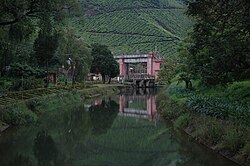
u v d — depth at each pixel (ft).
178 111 100.63
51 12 83.61
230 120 68.59
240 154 55.62
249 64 60.08
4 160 63.67
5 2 75.05
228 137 60.59
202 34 63.00
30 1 79.66
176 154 69.05
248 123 63.05
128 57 334.65
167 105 119.03
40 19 85.15
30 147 74.13
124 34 476.13
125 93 248.32
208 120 75.05
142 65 403.13
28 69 167.32
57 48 186.70
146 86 316.60
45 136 86.28
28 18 86.99
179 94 126.41
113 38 465.06
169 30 506.89
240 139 58.08
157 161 64.44
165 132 91.71
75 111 138.82
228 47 58.75
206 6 55.98
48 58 176.45
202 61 81.97
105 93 230.07
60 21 86.69
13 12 79.41
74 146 77.36
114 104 172.65
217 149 62.64
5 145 74.69
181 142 78.13
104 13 525.34
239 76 64.18
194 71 96.73
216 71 62.44
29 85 150.00
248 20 51.13
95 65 266.36
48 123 105.81
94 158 66.80
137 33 474.08
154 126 103.60
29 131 91.30
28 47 180.45
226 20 58.49
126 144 79.71
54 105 140.15
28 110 106.93
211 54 65.98
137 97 216.33
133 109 151.94
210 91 115.75
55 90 162.09
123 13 522.88
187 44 108.47
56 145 77.36
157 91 271.69
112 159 66.39
